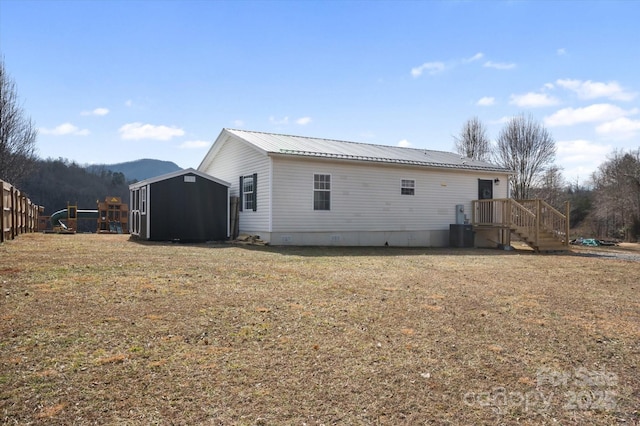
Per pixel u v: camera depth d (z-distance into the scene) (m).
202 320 5.21
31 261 8.41
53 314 5.12
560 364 4.44
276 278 7.94
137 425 3.03
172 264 8.87
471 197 19.84
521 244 21.05
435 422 3.25
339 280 8.05
